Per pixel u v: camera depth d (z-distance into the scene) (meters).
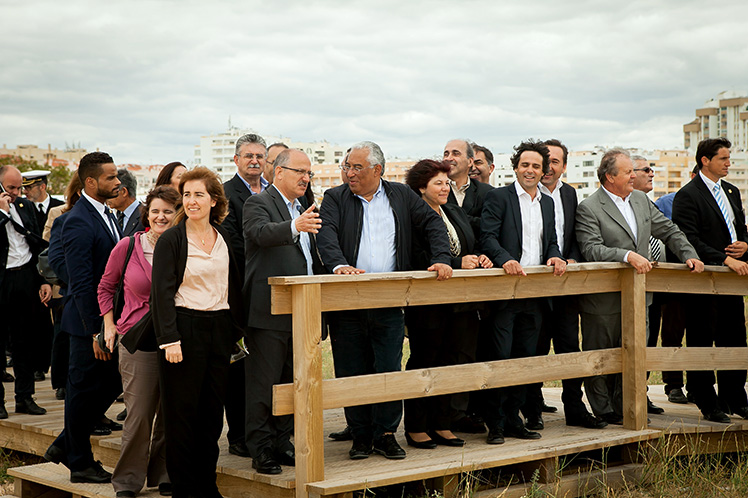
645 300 5.58
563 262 5.12
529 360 5.04
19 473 5.12
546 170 5.35
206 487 4.29
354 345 4.75
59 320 6.22
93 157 4.97
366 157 4.61
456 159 5.62
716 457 6.05
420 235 4.99
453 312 5.02
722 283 6.07
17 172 6.87
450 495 4.52
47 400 6.82
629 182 5.64
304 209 5.28
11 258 6.40
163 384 4.20
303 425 4.06
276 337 4.43
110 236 5.00
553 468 4.86
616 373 5.66
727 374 6.27
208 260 4.27
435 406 5.05
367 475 4.21
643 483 5.27
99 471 4.84
